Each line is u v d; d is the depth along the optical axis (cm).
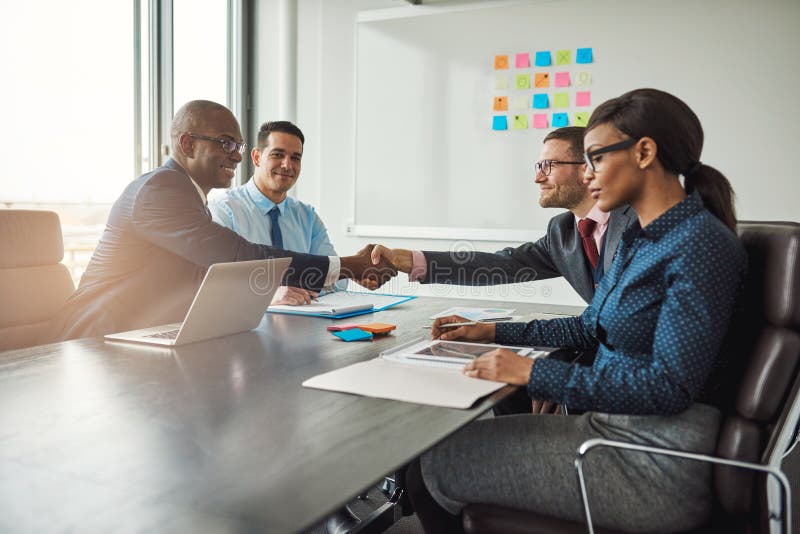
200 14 432
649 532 119
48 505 75
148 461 89
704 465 120
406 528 229
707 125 369
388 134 440
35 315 213
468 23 414
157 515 73
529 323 171
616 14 381
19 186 333
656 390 114
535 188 406
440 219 430
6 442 95
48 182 347
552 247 236
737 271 117
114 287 221
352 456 91
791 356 114
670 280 119
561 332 167
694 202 123
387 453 92
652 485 119
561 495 121
